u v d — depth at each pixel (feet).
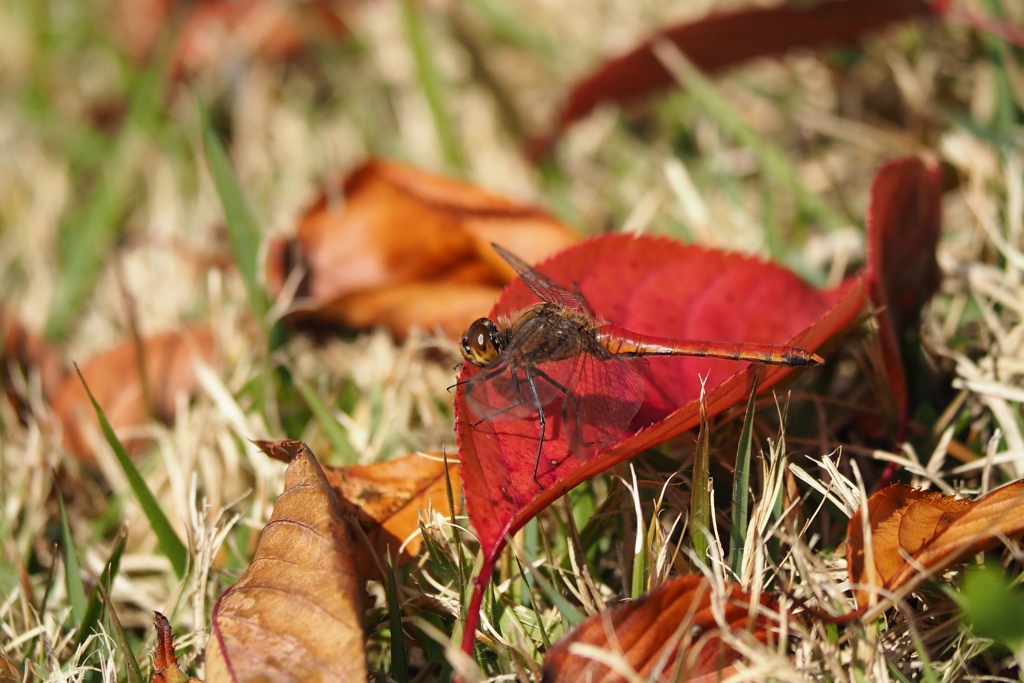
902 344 0.90
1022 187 0.98
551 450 0.81
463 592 0.80
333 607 0.76
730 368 0.86
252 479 0.93
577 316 0.85
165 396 0.97
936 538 0.79
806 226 1.06
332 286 1.00
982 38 1.08
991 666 0.81
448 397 0.94
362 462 0.90
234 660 0.76
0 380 0.99
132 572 0.90
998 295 0.92
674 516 0.85
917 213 0.89
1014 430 0.87
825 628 0.79
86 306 1.10
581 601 0.82
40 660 0.83
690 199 1.03
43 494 0.92
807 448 0.88
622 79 1.09
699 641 0.77
